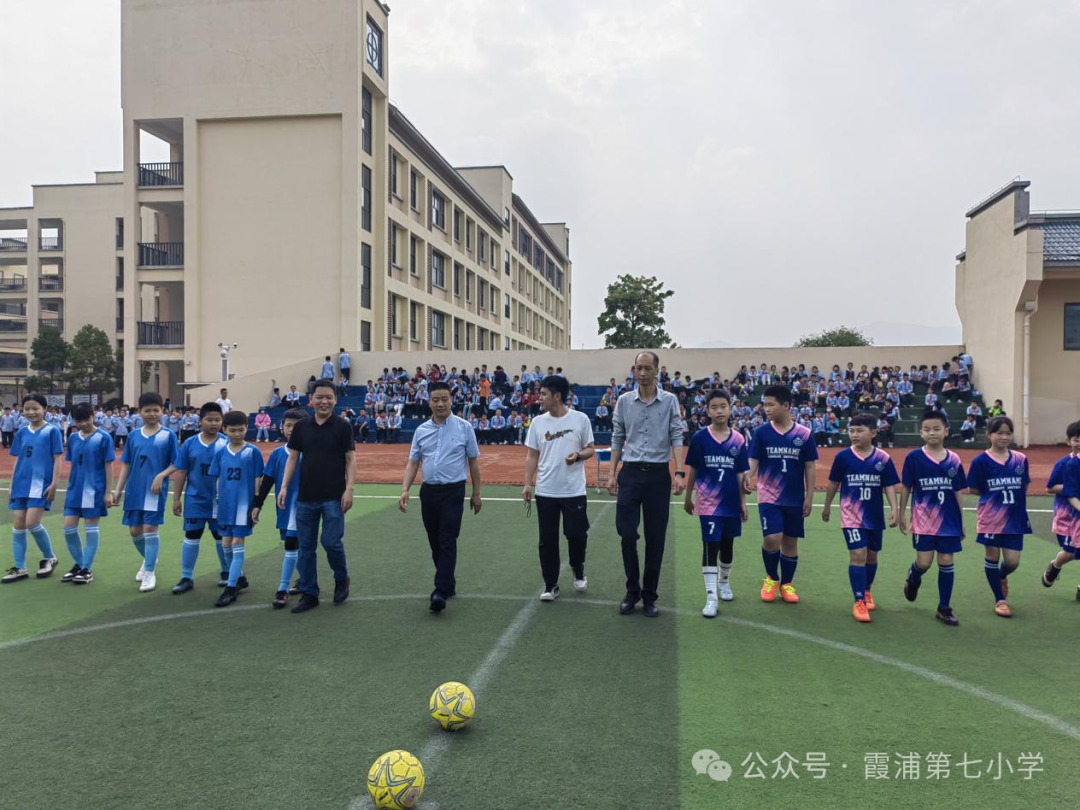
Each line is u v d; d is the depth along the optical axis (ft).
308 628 19.01
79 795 10.95
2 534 32.76
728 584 22.13
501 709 13.94
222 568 23.59
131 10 103.45
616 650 17.25
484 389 89.40
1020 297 74.38
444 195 138.82
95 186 174.40
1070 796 11.07
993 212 79.56
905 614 20.47
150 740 12.73
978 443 76.18
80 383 157.28
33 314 177.37
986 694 14.80
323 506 20.71
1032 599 22.11
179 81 102.83
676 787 11.19
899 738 12.88
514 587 23.11
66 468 59.98
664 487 20.27
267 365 102.58
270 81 101.71
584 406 94.22
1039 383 79.25
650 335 160.04
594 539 31.14
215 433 22.93
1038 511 38.37
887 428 77.51
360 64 101.65
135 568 26.20
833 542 30.40
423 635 18.37
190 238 103.09
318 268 101.96
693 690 14.88
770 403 21.24
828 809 10.68
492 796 10.89
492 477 53.52
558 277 266.57
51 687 15.11
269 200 102.73
